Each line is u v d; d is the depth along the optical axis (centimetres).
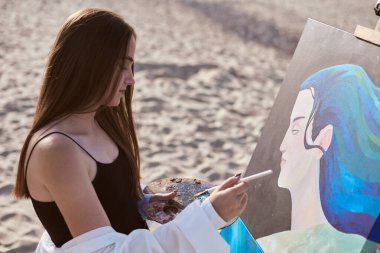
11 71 593
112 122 150
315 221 159
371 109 152
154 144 457
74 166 123
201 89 604
